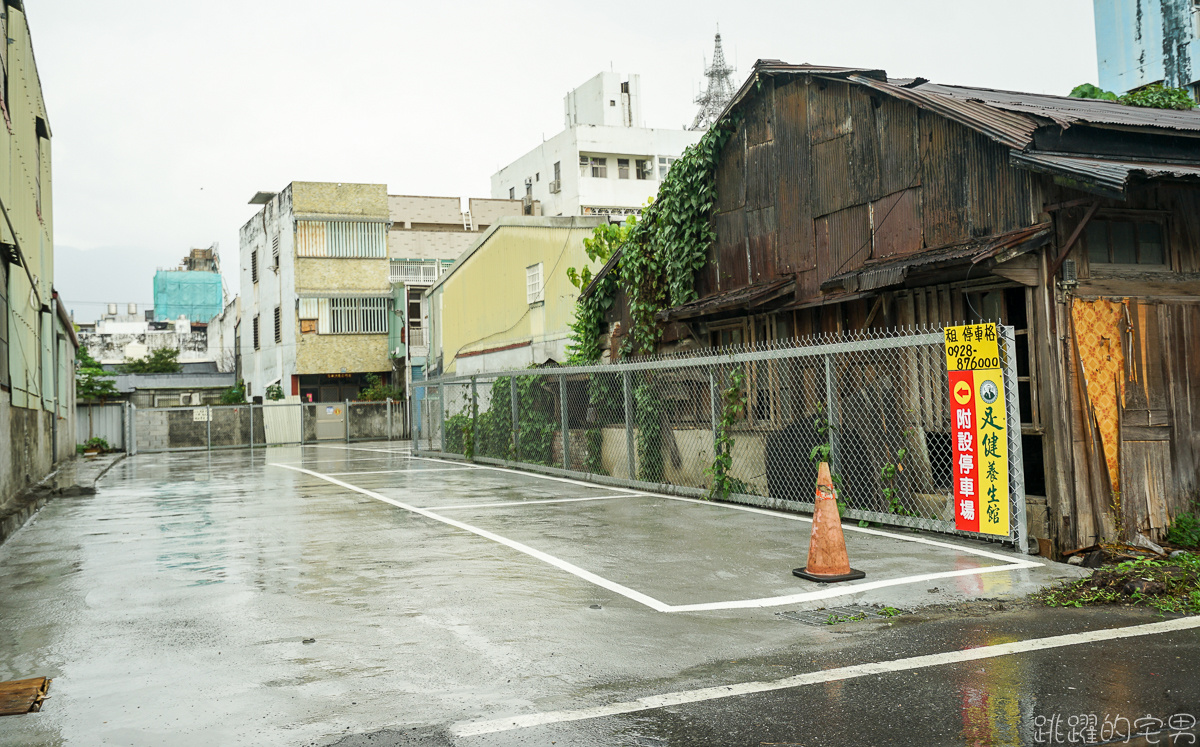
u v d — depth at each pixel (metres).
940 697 3.80
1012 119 7.65
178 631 5.12
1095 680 3.97
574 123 53.25
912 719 3.55
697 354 11.85
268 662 4.47
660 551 7.23
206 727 3.60
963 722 3.51
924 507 8.04
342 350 39.06
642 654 4.52
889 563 6.56
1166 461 7.45
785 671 4.21
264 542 8.27
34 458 16.02
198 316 75.00
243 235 46.50
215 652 4.67
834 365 8.82
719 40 69.50
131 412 28.05
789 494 9.54
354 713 3.73
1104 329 7.29
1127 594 5.57
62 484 15.53
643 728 3.51
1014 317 8.19
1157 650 4.42
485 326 23.16
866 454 8.70
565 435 14.17
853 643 4.66
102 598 6.06
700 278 12.62
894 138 9.13
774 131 11.08
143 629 5.19
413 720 3.64
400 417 35.06
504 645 4.69
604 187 48.00
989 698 3.77
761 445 10.39
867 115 9.53
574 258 19.05
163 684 4.16
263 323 43.16
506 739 3.42
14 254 11.99
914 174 8.83
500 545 7.69
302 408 33.59
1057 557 6.90
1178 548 7.14
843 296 9.41
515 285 21.28
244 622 5.28
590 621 5.14
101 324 73.62
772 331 11.16
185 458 25.09
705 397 11.59
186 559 7.48
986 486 7.04
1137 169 6.64
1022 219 7.51
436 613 5.38
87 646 4.85
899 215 9.03
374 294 39.56
